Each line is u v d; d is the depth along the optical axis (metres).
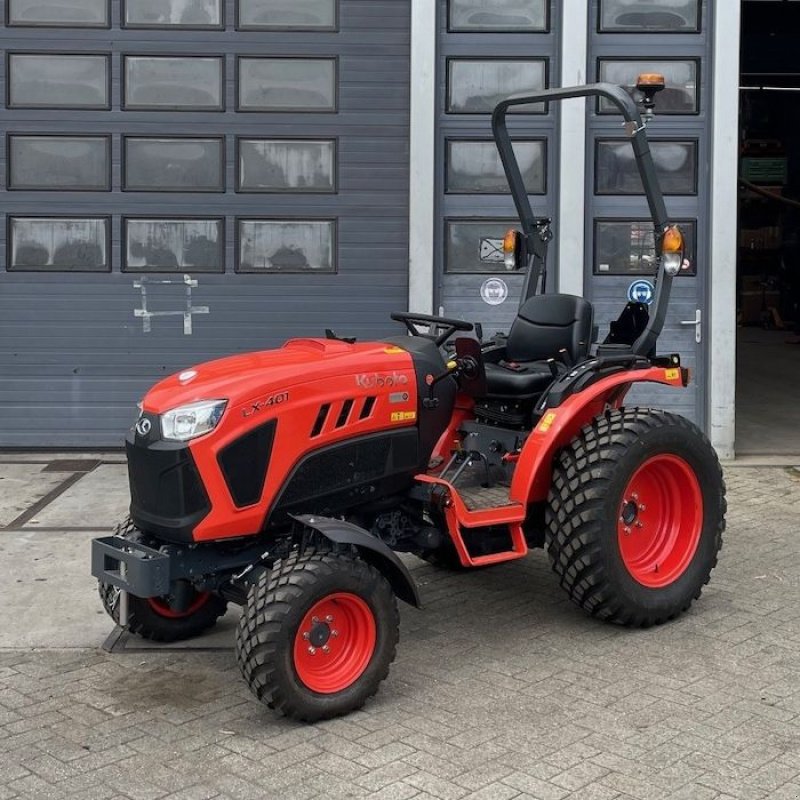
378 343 5.38
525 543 5.36
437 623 5.60
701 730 4.35
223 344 9.38
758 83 19.45
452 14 9.20
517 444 5.76
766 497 8.10
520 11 9.20
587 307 5.89
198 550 4.77
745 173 21.02
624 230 9.29
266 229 9.30
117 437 9.41
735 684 4.79
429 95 9.09
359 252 9.34
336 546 4.66
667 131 9.24
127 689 4.86
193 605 5.39
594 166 9.25
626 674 4.92
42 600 5.97
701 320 9.32
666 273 5.75
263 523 4.75
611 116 9.22
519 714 4.53
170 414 4.66
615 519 5.30
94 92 9.16
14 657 5.23
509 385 5.68
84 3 9.09
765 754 4.15
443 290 9.36
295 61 9.19
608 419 5.52
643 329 5.96
